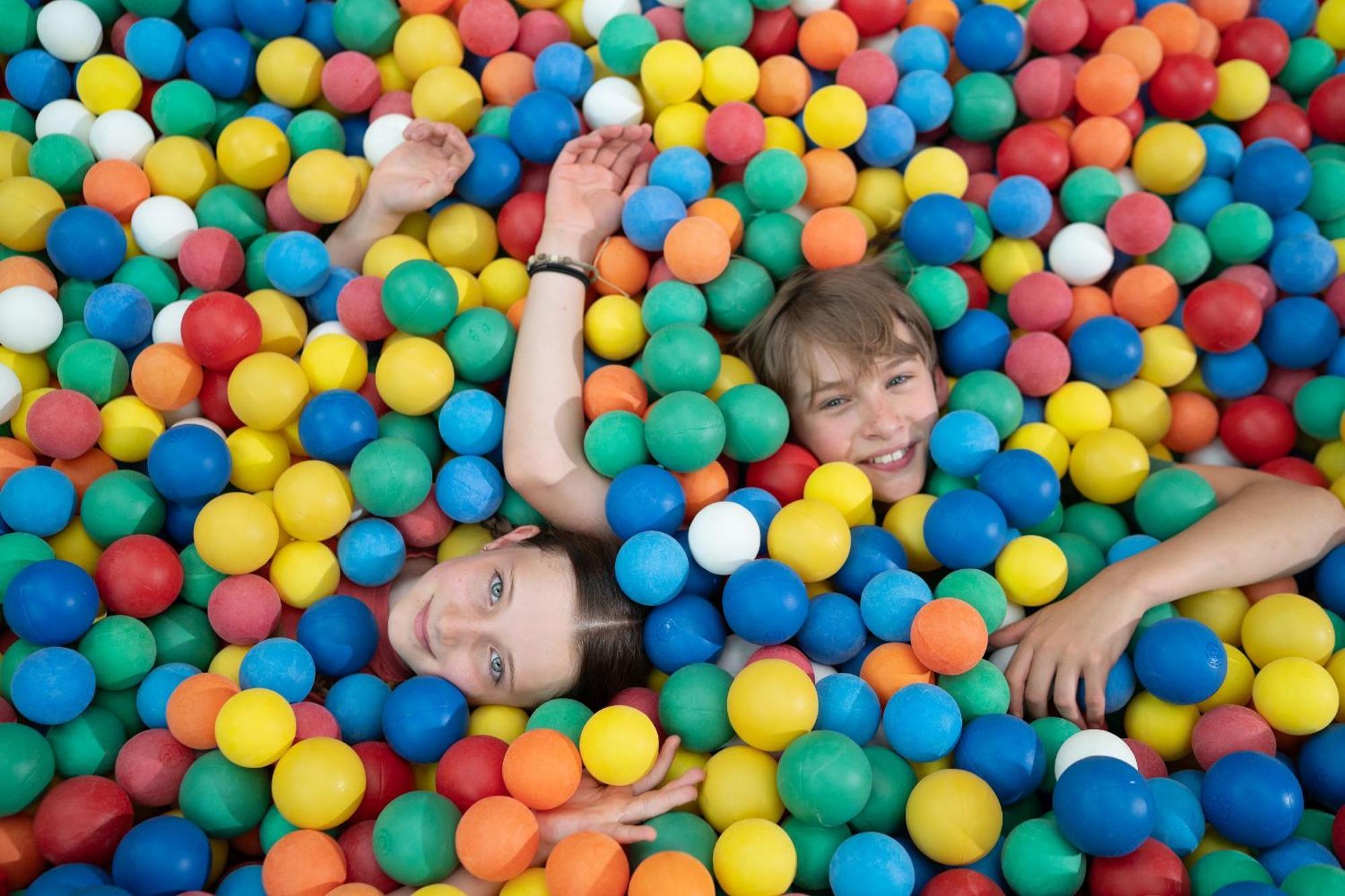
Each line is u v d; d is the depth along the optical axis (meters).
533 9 2.86
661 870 1.64
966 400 2.44
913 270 2.52
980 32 2.68
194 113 2.60
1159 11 2.79
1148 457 2.39
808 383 2.36
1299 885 1.64
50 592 1.91
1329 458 2.42
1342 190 2.58
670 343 2.24
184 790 1.86
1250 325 2.42
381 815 1.79
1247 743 1.89
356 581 2.22
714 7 2.69
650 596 2.05
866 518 2.27
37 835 1.78
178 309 2.37
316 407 2.19
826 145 2.62
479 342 2.36
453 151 2.48
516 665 2.02
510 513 2.37
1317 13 2.91
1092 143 2.62
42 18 2.62
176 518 2.21
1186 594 2.04
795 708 1.82
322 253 2.40
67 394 2.14
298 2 2.69
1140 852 1.69
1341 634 2.09
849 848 1.71
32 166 2.50
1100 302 2.58
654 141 2.67
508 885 1.74
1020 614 2.20
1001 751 1.83
